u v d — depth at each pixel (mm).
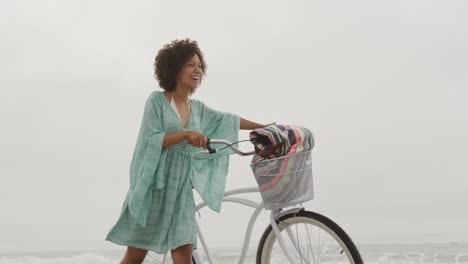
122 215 2381
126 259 2418
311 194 2215
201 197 2508
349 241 2180
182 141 2354
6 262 10219
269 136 2100
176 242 2301
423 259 8453
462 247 9977
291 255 2299
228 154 2584
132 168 2400
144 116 2379
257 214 2531
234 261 8273
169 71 2402
